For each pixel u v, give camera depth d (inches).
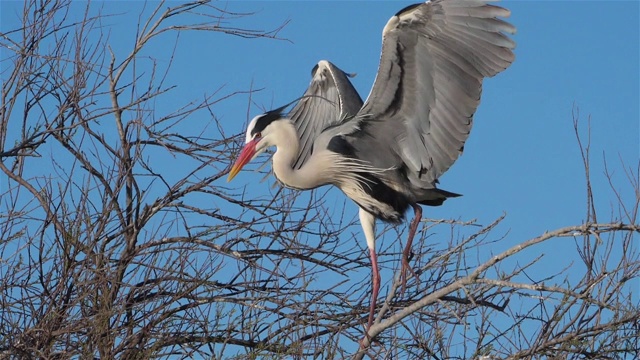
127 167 470.9
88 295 422.0
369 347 401.4
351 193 562.3
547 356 400.2
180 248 433.7
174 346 431.2
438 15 479.2
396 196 553.0
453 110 506.6
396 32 486.6
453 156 520.4
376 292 479.8
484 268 374.0
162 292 438.9
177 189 474.6
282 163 549.3
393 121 534.3
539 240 363.6
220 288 434.9
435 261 434.9
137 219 463.2
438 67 501.4
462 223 450.0
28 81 473.1
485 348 399.9
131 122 472.4
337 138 555.5
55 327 417.7
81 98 465.1
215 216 483.2
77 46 472.1
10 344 409.1
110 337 408.8
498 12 472.7
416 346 418.0
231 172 501.7
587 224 355.3
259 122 550.9
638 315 390.0
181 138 488.7
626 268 391.5
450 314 431.5
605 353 397.7
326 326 413.4
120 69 478.3
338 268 483.2
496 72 484.1
